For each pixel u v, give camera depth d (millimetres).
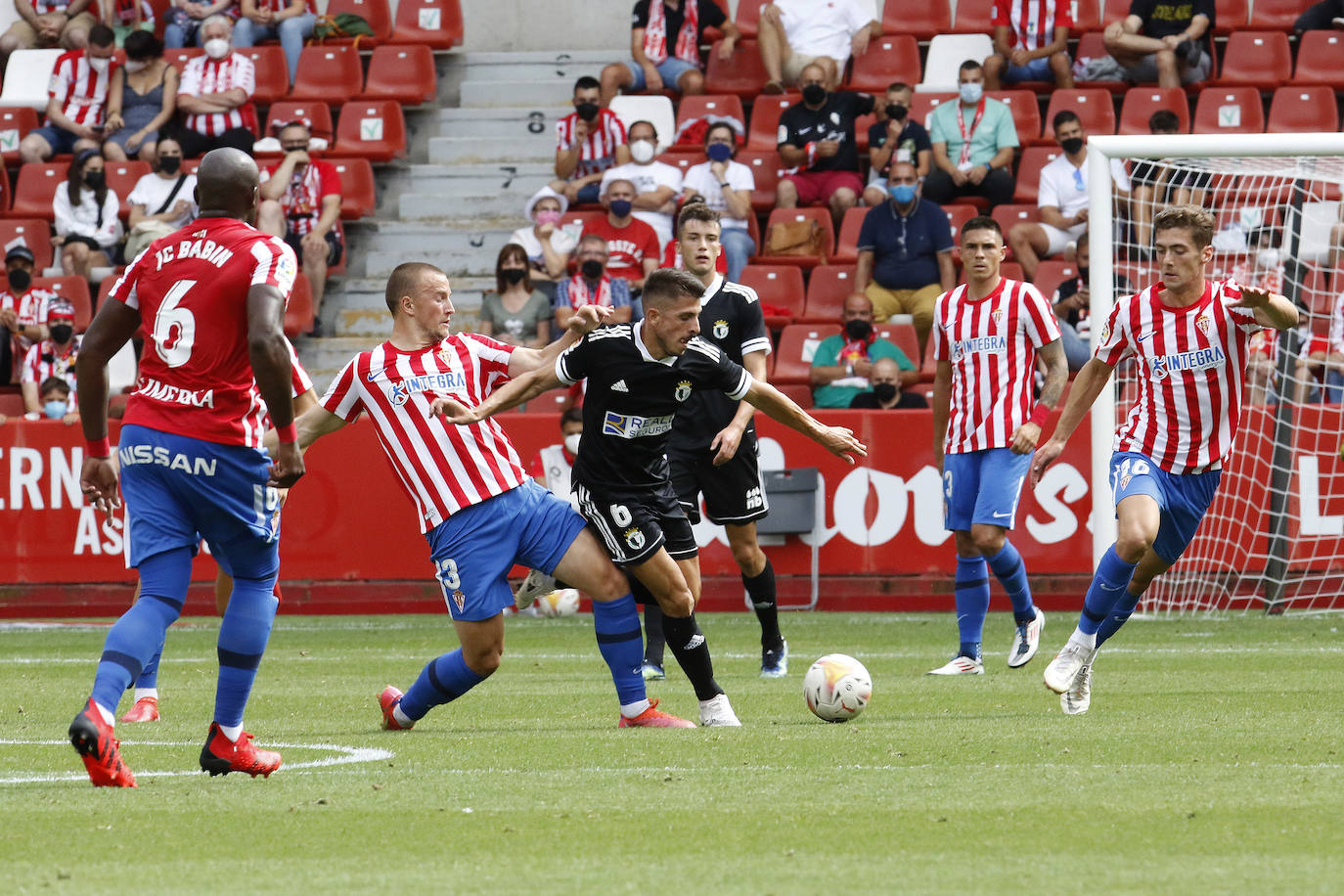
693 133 60156
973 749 18297
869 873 11562
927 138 55406
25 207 60406
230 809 14539
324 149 61000
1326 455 43125
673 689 27094
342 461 46094
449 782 16172
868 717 22094
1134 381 45188
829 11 61312
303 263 56500
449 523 20531
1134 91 58312
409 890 11102
